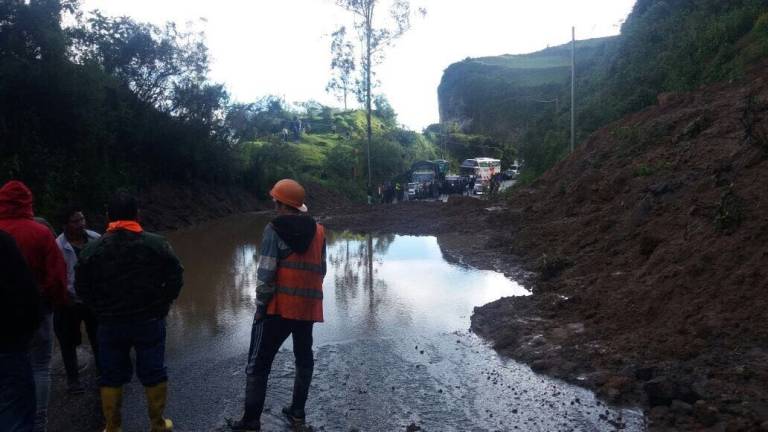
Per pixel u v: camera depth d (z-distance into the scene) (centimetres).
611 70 3025
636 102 2156
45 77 1598
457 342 671
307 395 475
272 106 3678
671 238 781
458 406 495
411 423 466
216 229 1992
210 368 607
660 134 1440
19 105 1608
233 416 490
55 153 1728
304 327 459
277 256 444
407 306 846
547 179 2112
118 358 422
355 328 738
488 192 2684
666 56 2275
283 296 444
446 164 5112
